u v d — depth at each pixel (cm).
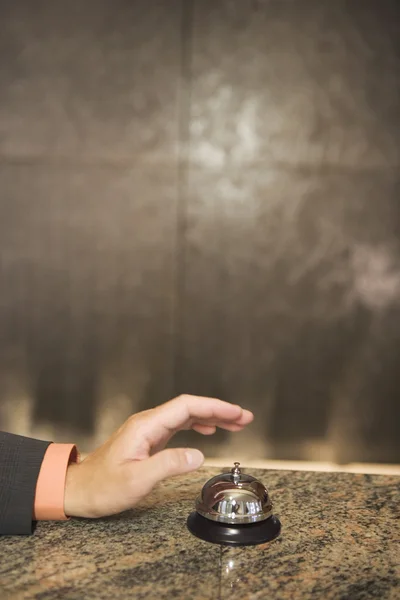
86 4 296
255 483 65
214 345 303
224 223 299
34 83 300
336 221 296
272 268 299
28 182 303
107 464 64
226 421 72
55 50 298
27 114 301
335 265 297
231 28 292
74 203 303
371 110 292
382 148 293
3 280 306
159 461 61
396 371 299
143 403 307
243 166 296
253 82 293
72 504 64
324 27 289
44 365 308
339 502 74
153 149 298
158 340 304
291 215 297
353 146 293
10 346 308
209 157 297
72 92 299
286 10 290
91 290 304
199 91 295
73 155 301
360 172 294
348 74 291
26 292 306
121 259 303
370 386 300
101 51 296
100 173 301
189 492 76
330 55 290
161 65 295
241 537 61
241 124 295
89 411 308
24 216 304
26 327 307
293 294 299
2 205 304
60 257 304
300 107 293
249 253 299
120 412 307
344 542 62
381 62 289
